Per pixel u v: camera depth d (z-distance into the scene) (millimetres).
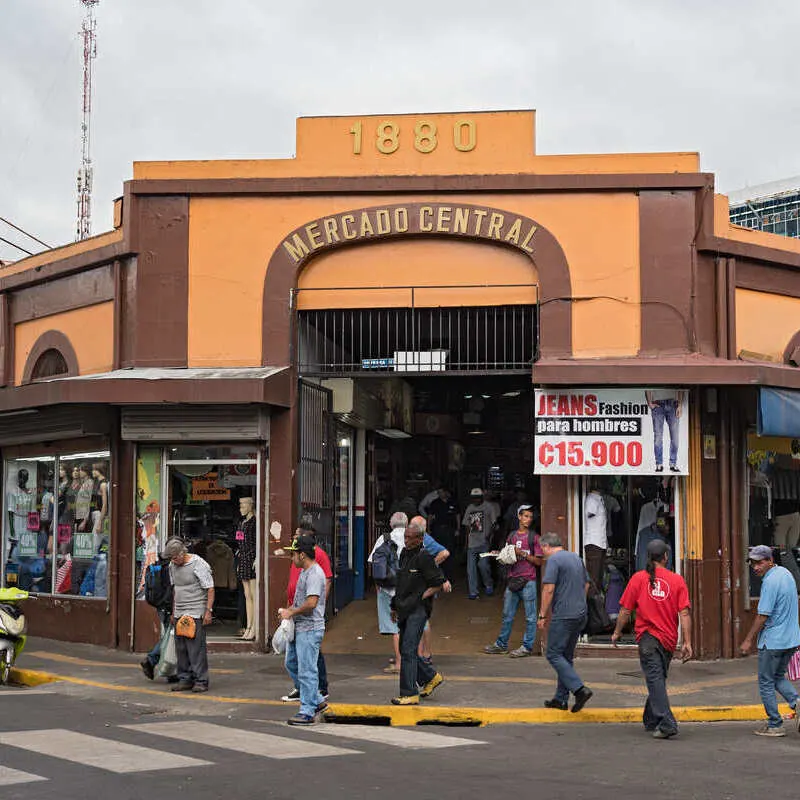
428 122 15562
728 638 14703
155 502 15633
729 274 15172
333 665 14234
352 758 8656
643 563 14891
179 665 12320
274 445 15305
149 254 15898
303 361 15961
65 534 17312
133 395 14367
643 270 15023
